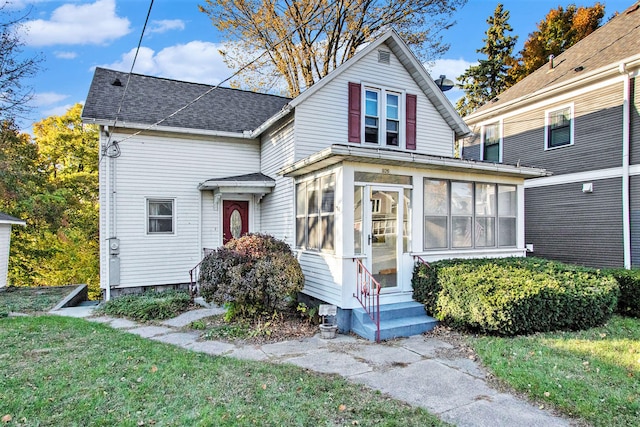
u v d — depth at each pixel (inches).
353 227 251.3
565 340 205.5
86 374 158.2
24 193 561.0
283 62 660.1
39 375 156.1
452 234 293.3
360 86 362.6
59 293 371.2
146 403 132.9
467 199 301.3
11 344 199.8
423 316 253.3
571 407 132.5
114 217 354.9
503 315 207.3
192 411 127.6
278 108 481.4
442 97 392.5
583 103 402.9
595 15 818.2
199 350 203.5
